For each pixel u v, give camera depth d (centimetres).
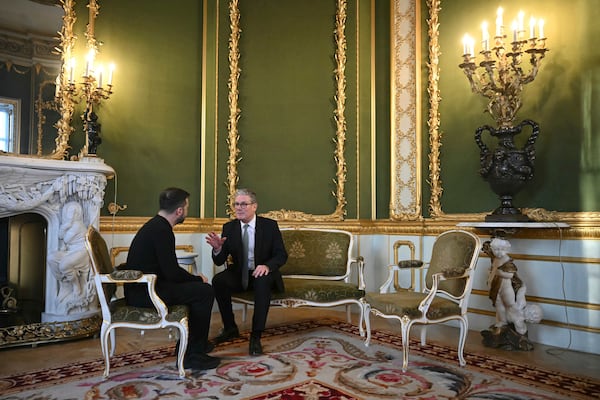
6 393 250
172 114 483
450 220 439
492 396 249
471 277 315
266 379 274
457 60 440
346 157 497
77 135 416
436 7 454
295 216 500
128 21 455
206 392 253
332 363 305
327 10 506
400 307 301
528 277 381
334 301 362
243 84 509
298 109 507
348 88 499
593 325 342
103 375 274
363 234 494
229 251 372
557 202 369
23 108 386
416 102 468
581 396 249
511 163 346
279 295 356
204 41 505
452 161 443
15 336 333
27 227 381
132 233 448
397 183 483
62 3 407
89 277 369
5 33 383
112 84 441
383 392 254
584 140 354
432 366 301
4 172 335
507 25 404
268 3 513
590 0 355
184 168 491
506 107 359
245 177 506
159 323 275
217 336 364
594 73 351
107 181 434
